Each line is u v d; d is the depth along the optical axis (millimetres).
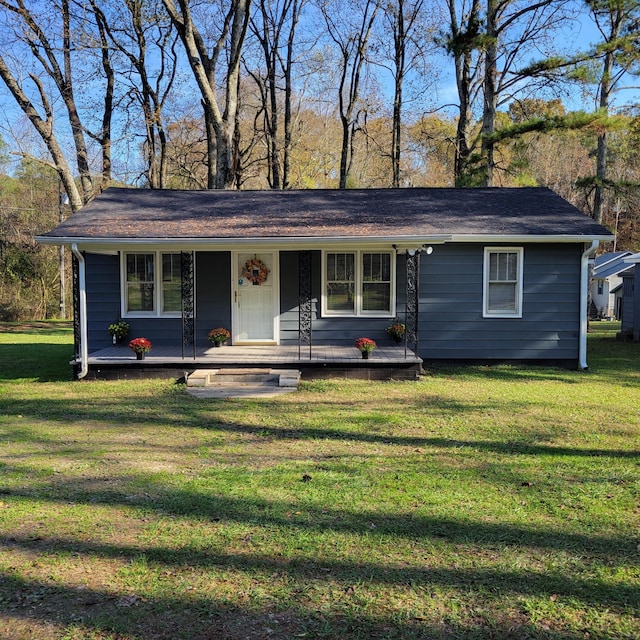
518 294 10961
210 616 2750
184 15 16734
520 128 15398
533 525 3807
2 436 6250
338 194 12789
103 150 20656
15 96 16297
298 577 3119
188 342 11312
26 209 27734
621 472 4906
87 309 11312
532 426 6609
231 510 4070
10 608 2824
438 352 11086
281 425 6727
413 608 2816
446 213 11180
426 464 5164
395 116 25422
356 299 11242
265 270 11328
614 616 2756
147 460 5340
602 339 17188
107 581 3080
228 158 17969
